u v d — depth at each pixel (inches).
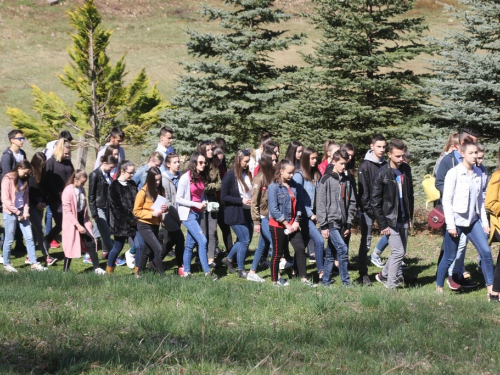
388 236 560.4
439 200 611.5
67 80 1456.7
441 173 577.3
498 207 511.2
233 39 1189.1
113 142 689.6
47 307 424.8
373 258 676.1
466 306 482.0
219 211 676.7
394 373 321.4
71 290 485.1
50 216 777.6
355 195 591.5
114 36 2765.7
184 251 605.6
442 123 990.4
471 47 973.2
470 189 526.0
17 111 1441.9
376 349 366.9
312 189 608.1
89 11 1411.2
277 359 327.0
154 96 1504.7
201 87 1196.5
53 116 1457.9
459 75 963.3
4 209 637.9
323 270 598.9
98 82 1446.9
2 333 350.3
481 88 898.7
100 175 666.8
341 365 327.3
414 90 1015.0
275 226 563.2
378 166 595.8
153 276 543.5
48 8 2918.3
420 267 701.3
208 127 1159.0
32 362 309.0
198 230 595.8
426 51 1022.4
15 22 2753.4
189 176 597.0
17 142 708.0
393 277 564.4
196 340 355.3
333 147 646.5
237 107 1187.9
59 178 689.6
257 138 1198.9
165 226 606.2
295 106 1069.1
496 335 404.5
